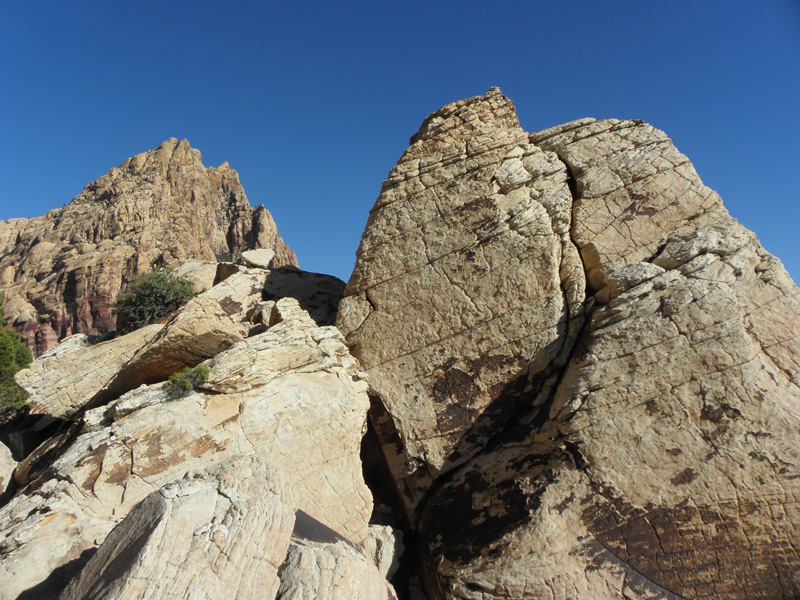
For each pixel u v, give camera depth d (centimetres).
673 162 1630
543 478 1258
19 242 12194
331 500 1358
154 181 13300
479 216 1686
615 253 1526
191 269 2491
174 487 911
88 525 1159
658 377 1261
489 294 1588
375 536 1416
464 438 1473
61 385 1789
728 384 1213
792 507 1091
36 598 1020
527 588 1134
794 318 1276
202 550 816
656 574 1102
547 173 1706
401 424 1519
